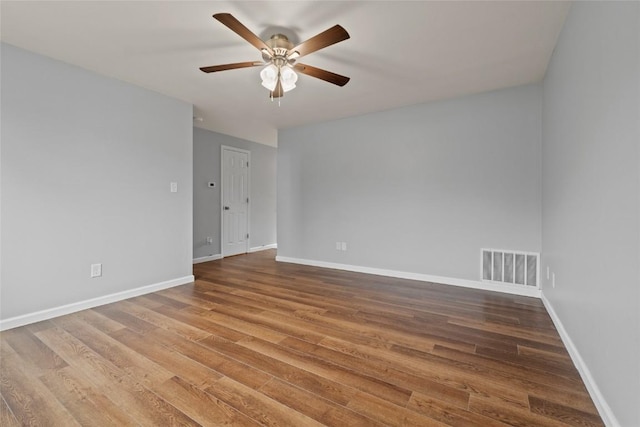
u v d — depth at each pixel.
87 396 1.51
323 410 1.41
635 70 1.06
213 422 1.33
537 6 1.87
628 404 1.12
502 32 2.16
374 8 1.89
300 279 3.83
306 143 4.74
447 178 3.57
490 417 1.36
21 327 2.33
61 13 1.94
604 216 1.36
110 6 1.88
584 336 1.64
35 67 2.45
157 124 3.32
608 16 1.30
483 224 3.37
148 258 3.25
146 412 1.40
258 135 5.50
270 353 1.94
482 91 3.29
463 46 2.35
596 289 1.46
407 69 2.76
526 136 3.12
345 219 4.38
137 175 3.14
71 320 2.48
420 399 1.49
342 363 1.82
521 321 2.45
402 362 1.83
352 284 3.59
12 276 2.33
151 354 1.92
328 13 1.95
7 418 1.35
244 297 3.09
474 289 3.37
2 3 1.83
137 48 2.40
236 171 5.70
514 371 1.73
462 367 1.77
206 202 5.14
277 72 2.25
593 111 1.49
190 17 2.00
